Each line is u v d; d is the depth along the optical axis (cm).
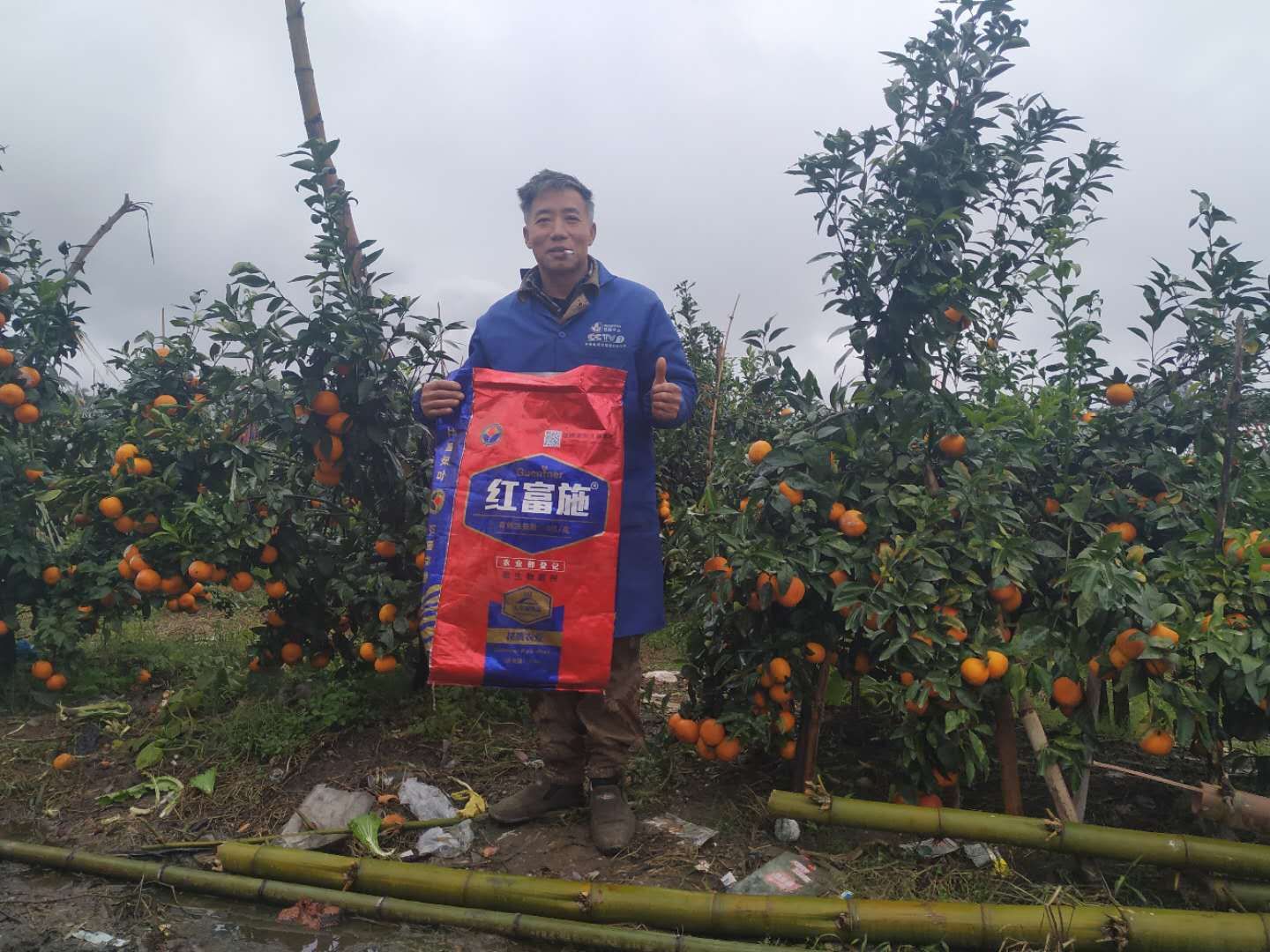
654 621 300
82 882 283
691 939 240
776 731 328
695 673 338
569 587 275
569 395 284
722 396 639
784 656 312
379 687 416
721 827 309
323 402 371
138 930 256
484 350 322
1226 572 262
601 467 280
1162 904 259
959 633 278
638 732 305
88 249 489
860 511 311
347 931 256
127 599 445
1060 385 336
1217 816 257
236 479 390
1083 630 265
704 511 318
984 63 312
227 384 370
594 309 310
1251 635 246
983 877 273
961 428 319
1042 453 319
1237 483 295
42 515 447
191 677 472
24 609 512
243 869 278
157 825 317
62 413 481
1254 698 239
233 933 255
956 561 296
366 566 409
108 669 478
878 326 320
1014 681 272
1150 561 288
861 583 294
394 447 407
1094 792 334
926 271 303
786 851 293
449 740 376
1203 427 305
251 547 379
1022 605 316
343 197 376
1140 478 314
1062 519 307
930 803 303
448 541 281
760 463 321
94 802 337
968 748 282
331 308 372
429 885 263
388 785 339
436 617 280
